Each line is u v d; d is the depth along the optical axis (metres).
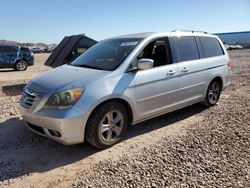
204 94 6.61
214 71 6.78
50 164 4.21
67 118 4.16
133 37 5.64
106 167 4.07
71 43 10.35
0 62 18.05
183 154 4.41
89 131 4.43
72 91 4.30
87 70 4.96
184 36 6.25
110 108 4.57
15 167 4.12
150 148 4.68
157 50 5.57
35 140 5.06
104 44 5.90
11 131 5.51
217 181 3.63
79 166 4.14
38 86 4.64
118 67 4.88
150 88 5.17
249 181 3.62
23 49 19.20
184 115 6.47
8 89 10.44
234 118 6.16
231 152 4.45
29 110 4.53
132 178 3.74
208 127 5.62
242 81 11.21
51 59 11.22
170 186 3.54
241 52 36.28
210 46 6.95
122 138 5.13
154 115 5.44
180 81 5.80
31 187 3.62
